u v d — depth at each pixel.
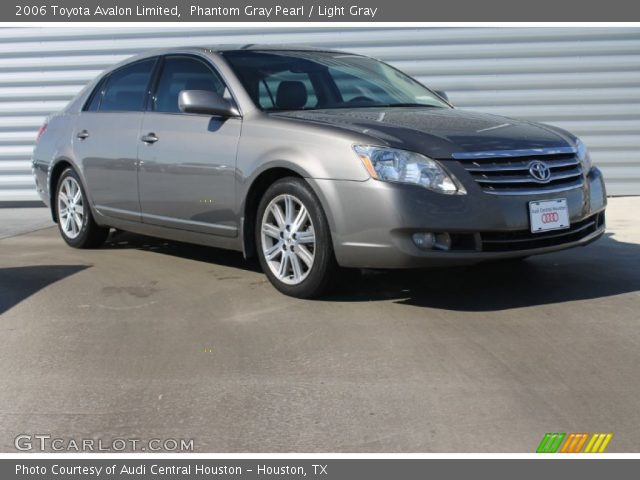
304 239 4.81
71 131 6.67
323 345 4.11
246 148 5.08
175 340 4.25
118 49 9.73
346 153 4.57
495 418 3.24
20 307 4.93
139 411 3.38
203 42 9.63
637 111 9.28
